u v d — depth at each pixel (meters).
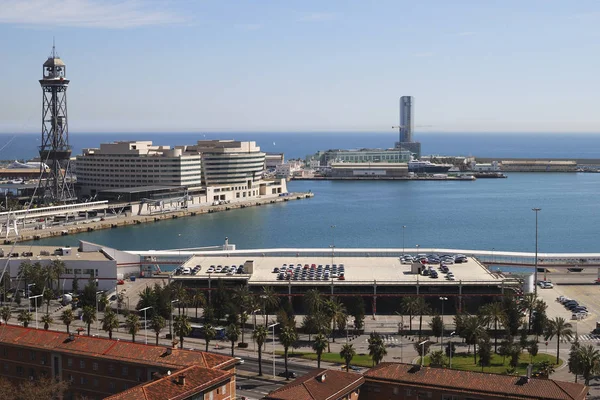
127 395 151.00
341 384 165.88
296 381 166.00
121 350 184.75
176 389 156.75
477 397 161.25
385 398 169.12
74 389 187.00
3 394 172.50
